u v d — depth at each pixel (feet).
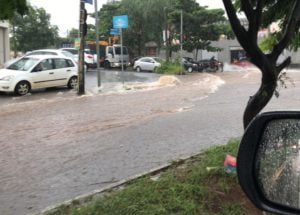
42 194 22.91
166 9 164.96
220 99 62.64
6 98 68.59
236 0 22.70
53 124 43.37
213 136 35.09
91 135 37.27
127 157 29.25
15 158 30.40
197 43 161.48
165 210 17.71
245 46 19.30
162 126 40.19
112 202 18.81
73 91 76.95
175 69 134.10
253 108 20.29
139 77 114.93
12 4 18.51
